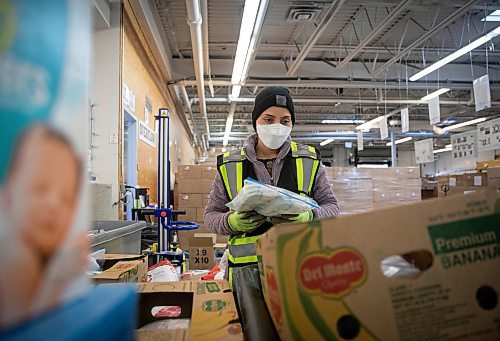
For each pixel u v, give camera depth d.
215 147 20.20
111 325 0.36
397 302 0.45
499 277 0.47
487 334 0.46
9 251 0.28
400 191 6.08
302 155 1.43
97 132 3.69
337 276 0.46
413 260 0.50
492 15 4.57
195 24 4.24
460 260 0.47
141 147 5.04
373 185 6.02
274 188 1.07
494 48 6.92
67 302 0.34
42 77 0.30
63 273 0.33
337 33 6.16
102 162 3.68
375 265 0.46
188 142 13.60
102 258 1.11
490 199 0.48
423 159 8.79
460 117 11.68
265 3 3.71
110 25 3.79
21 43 0.29
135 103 4.64
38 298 0.30
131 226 1.97
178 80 7.35
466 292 0.46
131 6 4.24
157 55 5.93
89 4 0.38
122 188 3.78
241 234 1.23
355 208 5.89
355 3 4.59
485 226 0.47
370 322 0.45
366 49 6.70
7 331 0.28
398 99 8.62
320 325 0.45
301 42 6.54
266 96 1.44
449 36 6.39
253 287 0.71
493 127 6.71
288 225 0.47
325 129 12.11
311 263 0.46
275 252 0.46
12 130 0.28
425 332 0.45
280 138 1.39
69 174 0.33
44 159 0.30
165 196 3.40
